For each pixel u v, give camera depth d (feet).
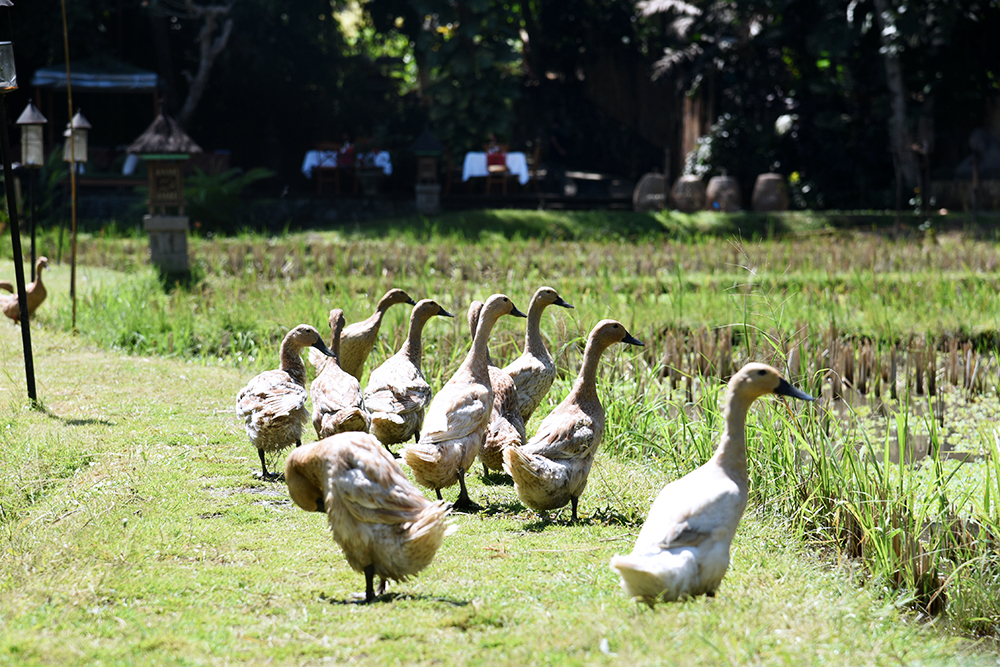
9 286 44.29
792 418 24.59
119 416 28.84
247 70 113.91
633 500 22.90
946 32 90.74
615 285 58.59
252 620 14.84
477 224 87.81
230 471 23.93
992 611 19.11
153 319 44.78
